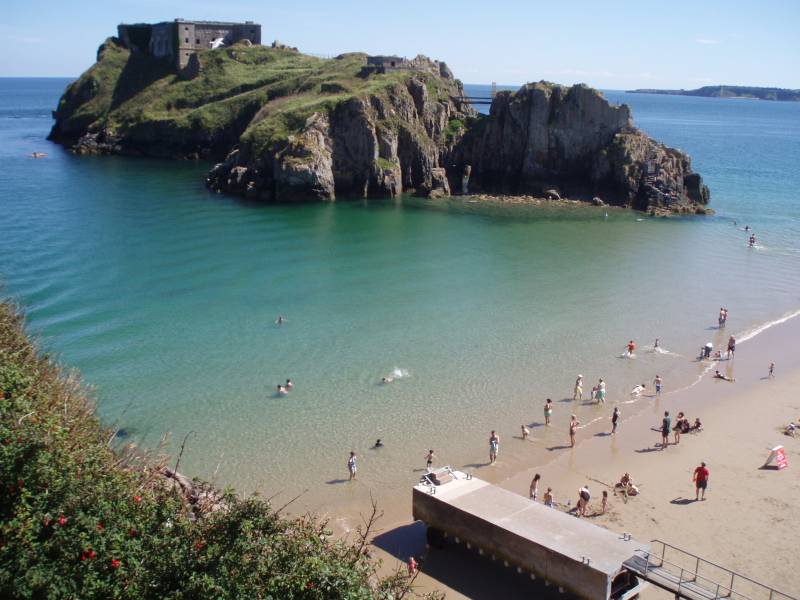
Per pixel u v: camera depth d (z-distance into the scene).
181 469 39.47
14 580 15.70
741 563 32.25
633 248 94.88
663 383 53.62
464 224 108.06
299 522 20.83
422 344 59.22
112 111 194.75
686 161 127.19
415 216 112.88
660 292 75.88
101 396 47.41
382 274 79.44
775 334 64.62
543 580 30.58
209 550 17.92
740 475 40.53
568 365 56.06
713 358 58.62
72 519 17.45
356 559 19.44
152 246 87.12
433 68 170.75
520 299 72.06
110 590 16.73
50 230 92.12
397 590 21.14
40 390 22.39
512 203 127.25
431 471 35.12
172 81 199.00
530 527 30.62
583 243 97.38
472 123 143.88
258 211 111.94
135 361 53.50
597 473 40.75
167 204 113.88
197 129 173.00
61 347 55.03
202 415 45.91
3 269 74.06
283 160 120.81
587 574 28.09
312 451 42.22
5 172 141.50
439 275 79.75
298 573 18.02
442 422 46.31
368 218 110.06
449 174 139.88
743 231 106.56
